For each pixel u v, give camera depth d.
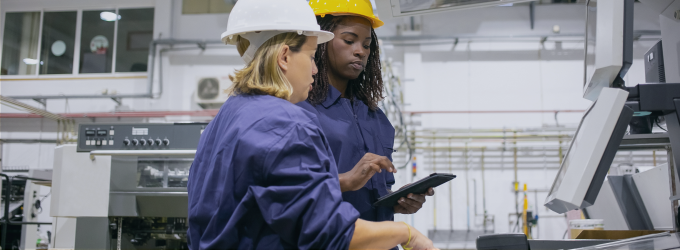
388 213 1.10
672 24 1.40
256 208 0.68
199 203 0.71
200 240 0.71
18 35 5.56
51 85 5.43
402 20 5.19
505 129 4.88
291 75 0.79
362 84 1.31
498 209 4.82
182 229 1.82
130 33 5.50
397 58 5.15
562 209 0.88
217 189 0.70
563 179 0.81
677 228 1.23
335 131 1.08
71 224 1.86
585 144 0.81
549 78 5.00
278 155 0.66
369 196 1.10
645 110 0.94
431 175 0.88
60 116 5.03
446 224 4.82
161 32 5.35
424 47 5.14
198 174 0.77
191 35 5.36
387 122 1.29
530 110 4.96
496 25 5.12
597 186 0.79
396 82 4.96
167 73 5.28
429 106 5.02
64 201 1.68
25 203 3.20
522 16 5.12
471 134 4.94
